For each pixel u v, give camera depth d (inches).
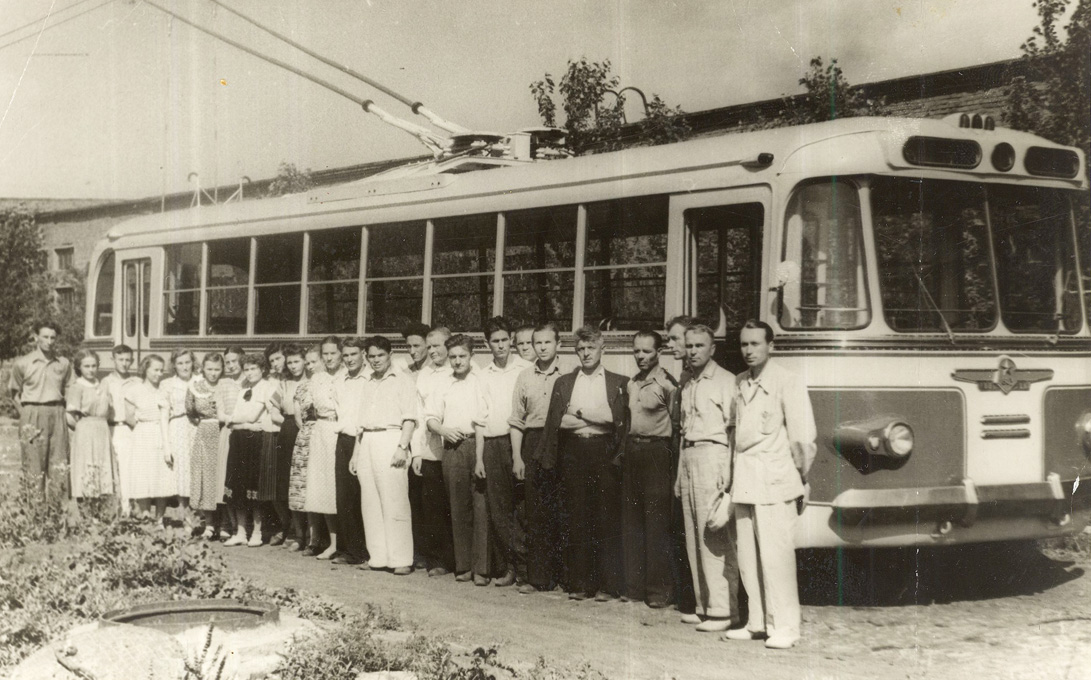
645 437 293.9
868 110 479.8
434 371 354.6
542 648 255.4
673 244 323.3
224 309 504.1
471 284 388.8
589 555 308.8
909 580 325.7
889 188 296.8
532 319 366.0
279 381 410.3
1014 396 301.9
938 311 297.6
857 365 286.7
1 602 280.8
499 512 332.2
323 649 221.8
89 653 221.1
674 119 527.8
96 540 324.8
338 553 381.4
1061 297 319.6
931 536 287.1
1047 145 319.0
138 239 557.9
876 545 283.6
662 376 292.4
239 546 413.1
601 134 536.1
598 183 346.9
